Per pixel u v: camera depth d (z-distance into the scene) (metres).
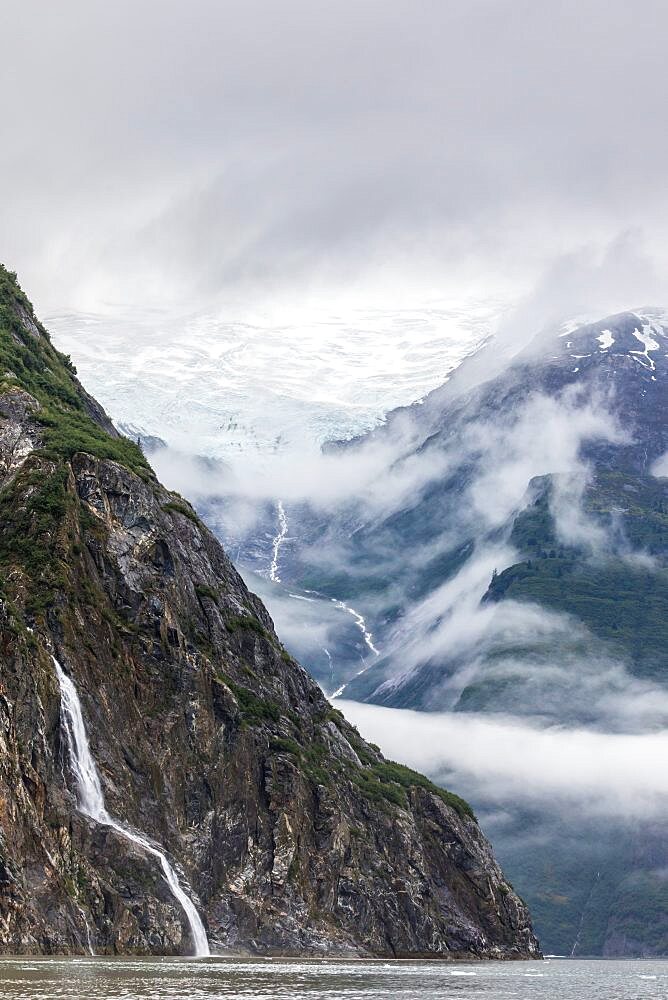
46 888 178.88
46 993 133.00
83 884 185.12
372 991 166.62
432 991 175.38
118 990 139.50
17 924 173.12
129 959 182.75
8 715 185.00
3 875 173.62
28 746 185.75
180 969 172.25
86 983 144.50
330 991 160.62
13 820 178.50
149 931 191.88
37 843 180.88
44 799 185.38
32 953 173.12
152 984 148.62
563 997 181.25
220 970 176.75
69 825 186.88
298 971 190.50
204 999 135.38
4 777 179.75
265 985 160.12
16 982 141.00
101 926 184.38
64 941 177.62
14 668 189.25
